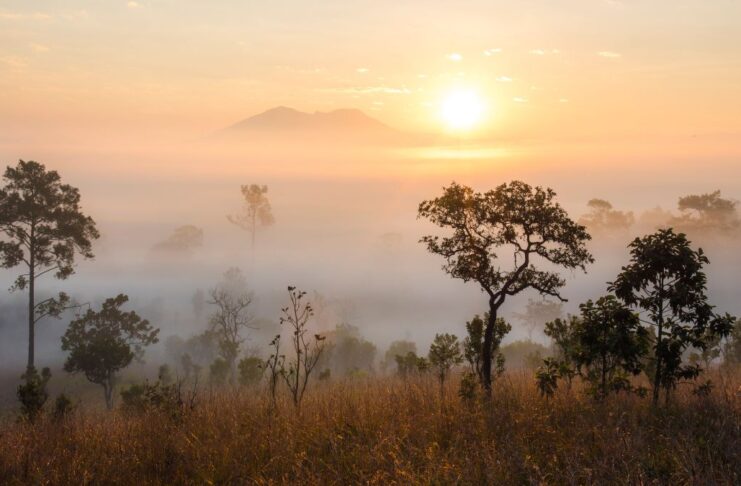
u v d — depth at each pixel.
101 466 8.94
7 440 10.73
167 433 10.77
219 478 8.46
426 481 7.65
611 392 12.13
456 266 15.51
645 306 11.93
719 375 14.72
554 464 8.02
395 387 15.03
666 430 9.01
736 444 8.15
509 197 15.00
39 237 46.56
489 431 9.65
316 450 9.41
